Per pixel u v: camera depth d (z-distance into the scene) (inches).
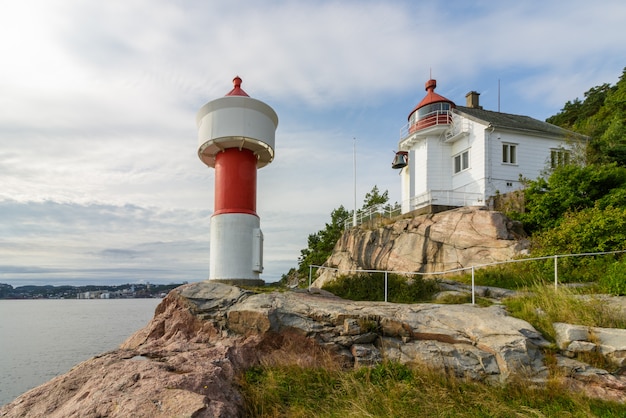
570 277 481.4
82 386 237.3
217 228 398.0
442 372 292.8
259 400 255.8
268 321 316.8
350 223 1195.3
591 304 331.9
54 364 1059.3
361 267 903.7
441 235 754.2
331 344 318.7
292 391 277.4
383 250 861.8
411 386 276.4
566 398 256.4
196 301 346.9
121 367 246.1
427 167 1045.2
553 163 954.7
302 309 335.9
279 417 246.2
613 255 478.0
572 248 514.0
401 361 307.7
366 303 370.6
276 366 303.4
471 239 705.0
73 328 2148.1
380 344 324.5
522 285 508.1
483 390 271.6
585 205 656.4
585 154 879.7
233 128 387.5
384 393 270.4
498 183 915.4
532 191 767.1
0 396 775.7
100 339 1595.7
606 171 665.0
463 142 995.9
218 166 415.2
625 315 317.1
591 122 1142.3
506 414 242.1
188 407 199.0
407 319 328.2
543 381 270.4
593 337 289.0
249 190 411.2
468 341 307.0
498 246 664.4
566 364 279.1
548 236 554.6
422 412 249.3
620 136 876.0
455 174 1019.3
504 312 346.0
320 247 1363.2
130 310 4734.3
